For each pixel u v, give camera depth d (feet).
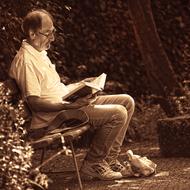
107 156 34.09
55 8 56.59
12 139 27.40
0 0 46.50
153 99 59.11
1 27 46.65
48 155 43.42
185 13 70.23
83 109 32.60
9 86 32.01
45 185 28.84
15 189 26.58
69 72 59.82
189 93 54.70
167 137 40.88
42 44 32.91
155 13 68.28
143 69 63.82
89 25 62.85
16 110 28.45
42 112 32.42
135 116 53.52
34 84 31.94
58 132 31.53
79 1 62.54
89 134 47.73
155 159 40.32
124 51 64.13
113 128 32.76
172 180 32.50
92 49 62.39
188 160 39.04
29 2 47.73
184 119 40.42
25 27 32.89
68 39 60.64
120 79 63.05
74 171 35.50
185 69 66.74
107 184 32.37
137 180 32.99
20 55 32.45
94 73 62.08
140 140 51.06
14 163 26.89
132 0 55.77
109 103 34.76
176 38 68.28
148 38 55.88
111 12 64.54
